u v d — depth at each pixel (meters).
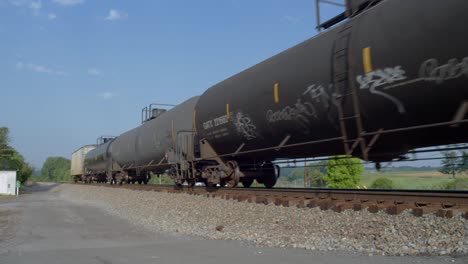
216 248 8.77
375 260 6.62
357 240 7.94
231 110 14.20
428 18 7.45
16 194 41.22
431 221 7.29
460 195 7.62
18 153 74.88
